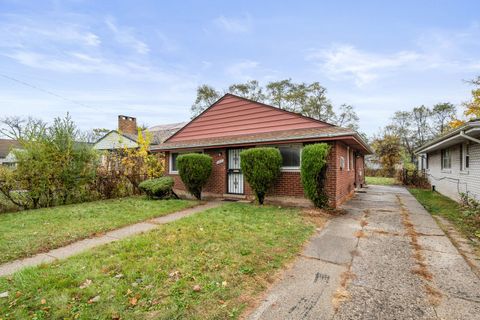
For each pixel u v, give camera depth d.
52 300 2.66
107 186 10.20
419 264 3.59
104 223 5.84
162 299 2.66
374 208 7.82
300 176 8.13
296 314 2.44
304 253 3.99
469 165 8.56
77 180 9.09
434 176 13.84
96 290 2.83
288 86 27.16
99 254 3.89
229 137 10.61
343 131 7.29
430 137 29.55
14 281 3.07
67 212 7.08
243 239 4.52
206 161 9.54
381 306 2.58
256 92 28.34
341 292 2.84
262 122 10.20
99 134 24.64
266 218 6.13
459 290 2.89
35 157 8.18
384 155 24.88
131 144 19.72
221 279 3.08
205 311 2.47
